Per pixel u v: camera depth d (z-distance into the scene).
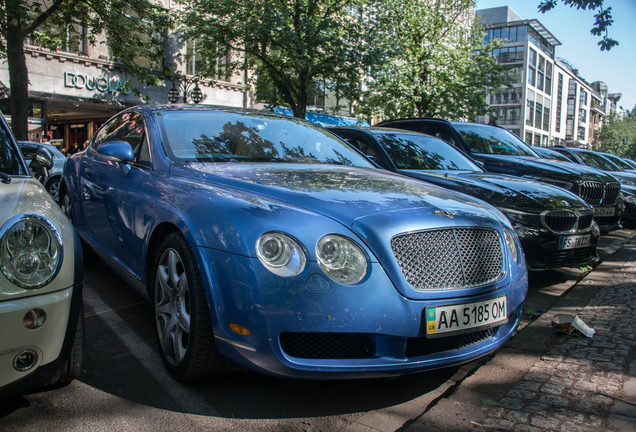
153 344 3.08
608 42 9.51
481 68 21.70
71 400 2.37
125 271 3.26
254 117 3.87
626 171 11.70
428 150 5.85
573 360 3.03
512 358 3.10
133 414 2.27
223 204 2.36
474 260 2.47
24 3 11.91
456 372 2.91
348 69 16.09
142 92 20.36
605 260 6.23
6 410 2.26
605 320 3.79
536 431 2.21
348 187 2.67
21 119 12.42
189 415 2.29
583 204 4.80
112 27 13.68
